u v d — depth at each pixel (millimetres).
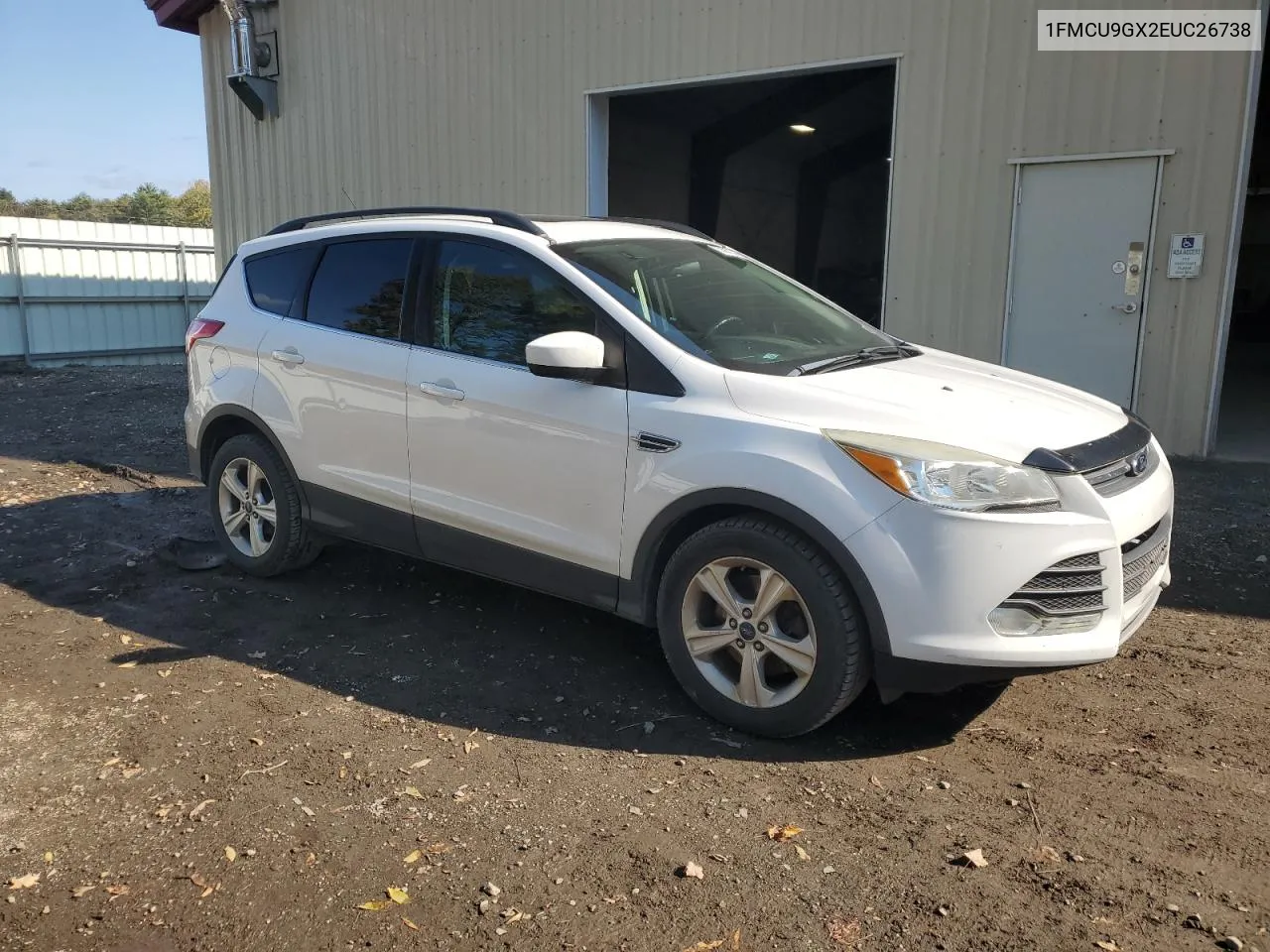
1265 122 16469
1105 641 3211
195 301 21391
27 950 2473
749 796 3139
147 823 3020
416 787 3201
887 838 2908
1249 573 5188
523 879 2732
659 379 3645
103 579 5273
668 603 3633
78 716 3717
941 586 3102
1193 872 2730
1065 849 2844
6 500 7023
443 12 11359
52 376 15609
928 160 8594
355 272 4684
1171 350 7719
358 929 2543
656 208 14617
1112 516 3223
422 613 4770
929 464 3129
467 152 11461
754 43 9352
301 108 12797
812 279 18594
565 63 10562
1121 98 7641
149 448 8914
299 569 5355
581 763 3359
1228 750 3406
